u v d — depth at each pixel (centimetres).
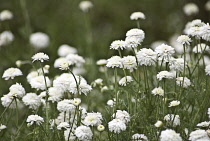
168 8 1488
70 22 1376
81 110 504
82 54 1095
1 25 1131
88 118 484
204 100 534
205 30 542
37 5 1435
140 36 539
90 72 886
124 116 493
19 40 1199
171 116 510
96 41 1281
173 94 555
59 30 1341
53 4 1471
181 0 1419
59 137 520
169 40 1304
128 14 1488
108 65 528
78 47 1181
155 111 548
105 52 1097
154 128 502
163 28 1457
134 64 536
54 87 556
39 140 525
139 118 532
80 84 526
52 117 587
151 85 610
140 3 1512
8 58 949
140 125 532
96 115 500
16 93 527
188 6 1000
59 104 508
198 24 615
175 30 1355
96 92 720
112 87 637
